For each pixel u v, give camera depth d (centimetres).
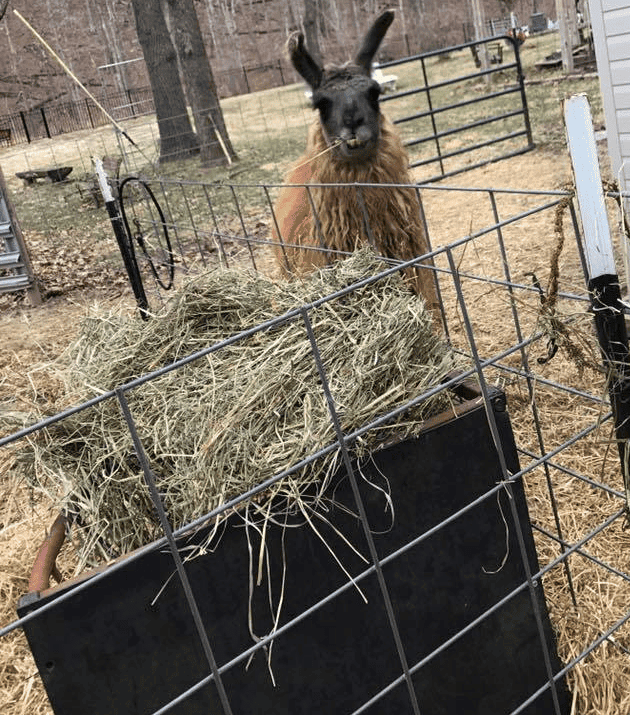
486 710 227
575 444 395
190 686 185
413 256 475
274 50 3656
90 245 1163
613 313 217
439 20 3703
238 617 185
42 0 3072
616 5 492
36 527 390
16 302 966
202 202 1298
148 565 173
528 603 223
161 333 248
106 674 176
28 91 3186
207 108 1730
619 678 264
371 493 194
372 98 474
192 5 1708
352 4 3750
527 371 249
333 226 455
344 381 207
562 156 1100
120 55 3158
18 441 214
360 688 204
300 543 188
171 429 207
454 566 209
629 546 323
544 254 712
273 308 244
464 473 204
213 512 162
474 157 1230
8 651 320
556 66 1850
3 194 911
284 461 190
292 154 1677
